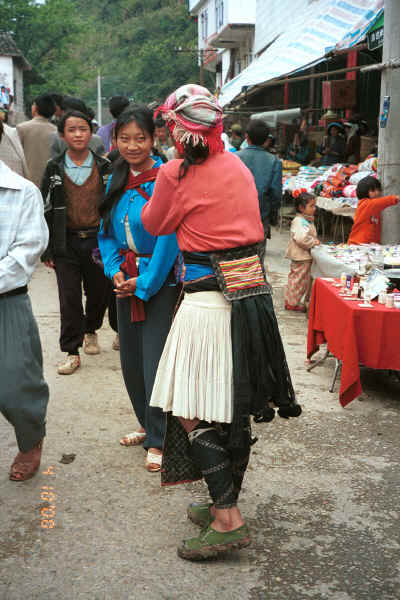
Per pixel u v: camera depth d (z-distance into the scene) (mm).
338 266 5441
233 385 2453
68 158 4609
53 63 58344
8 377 2945
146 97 78438
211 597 2383
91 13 103812
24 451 3186
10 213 2824
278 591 2422
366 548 2697
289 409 2592
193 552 2559
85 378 4695
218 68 35281
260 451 3561
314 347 4969
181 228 2537
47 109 7598
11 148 7234
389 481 3248
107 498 3072
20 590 2402
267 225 6730
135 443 3641
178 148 2486
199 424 2578
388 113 6188
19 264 2812
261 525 2857
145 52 79188
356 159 11234
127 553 2645
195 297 2525
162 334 3215
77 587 2424
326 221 11492
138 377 3467
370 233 6262
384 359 4074
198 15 38688
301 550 2680
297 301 6625
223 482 2529
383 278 4289
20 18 54500
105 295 5027
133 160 3100
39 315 6336
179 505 3020
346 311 4098
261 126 6473
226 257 2459
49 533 2775
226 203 2443
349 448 3607
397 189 6293
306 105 17375
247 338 2445
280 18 20047
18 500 3039
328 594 2404
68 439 3705
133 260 3232
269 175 6488
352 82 12289
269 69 11062
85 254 4699
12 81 37688
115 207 3242
